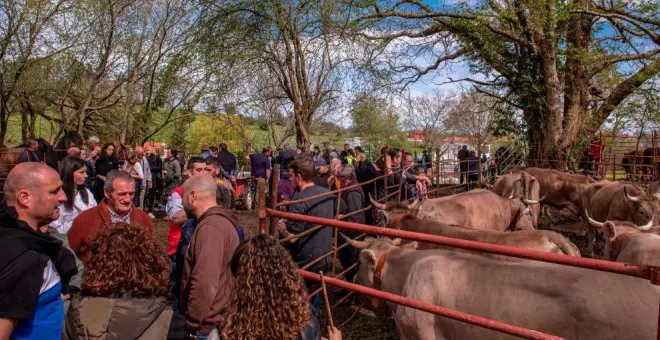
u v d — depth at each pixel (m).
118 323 2.19
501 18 14.34
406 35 16.33
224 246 3.13
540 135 15.80
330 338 2.45
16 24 14.96
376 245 4.20
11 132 21.30
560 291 2.99
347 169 7.31
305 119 19.05
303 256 4.72
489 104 25.53
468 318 2.70
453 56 16.95
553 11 13.47
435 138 32.97
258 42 17.05
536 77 15.30
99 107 18.28
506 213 7.68
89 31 16.36
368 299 6.31
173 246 4.54
